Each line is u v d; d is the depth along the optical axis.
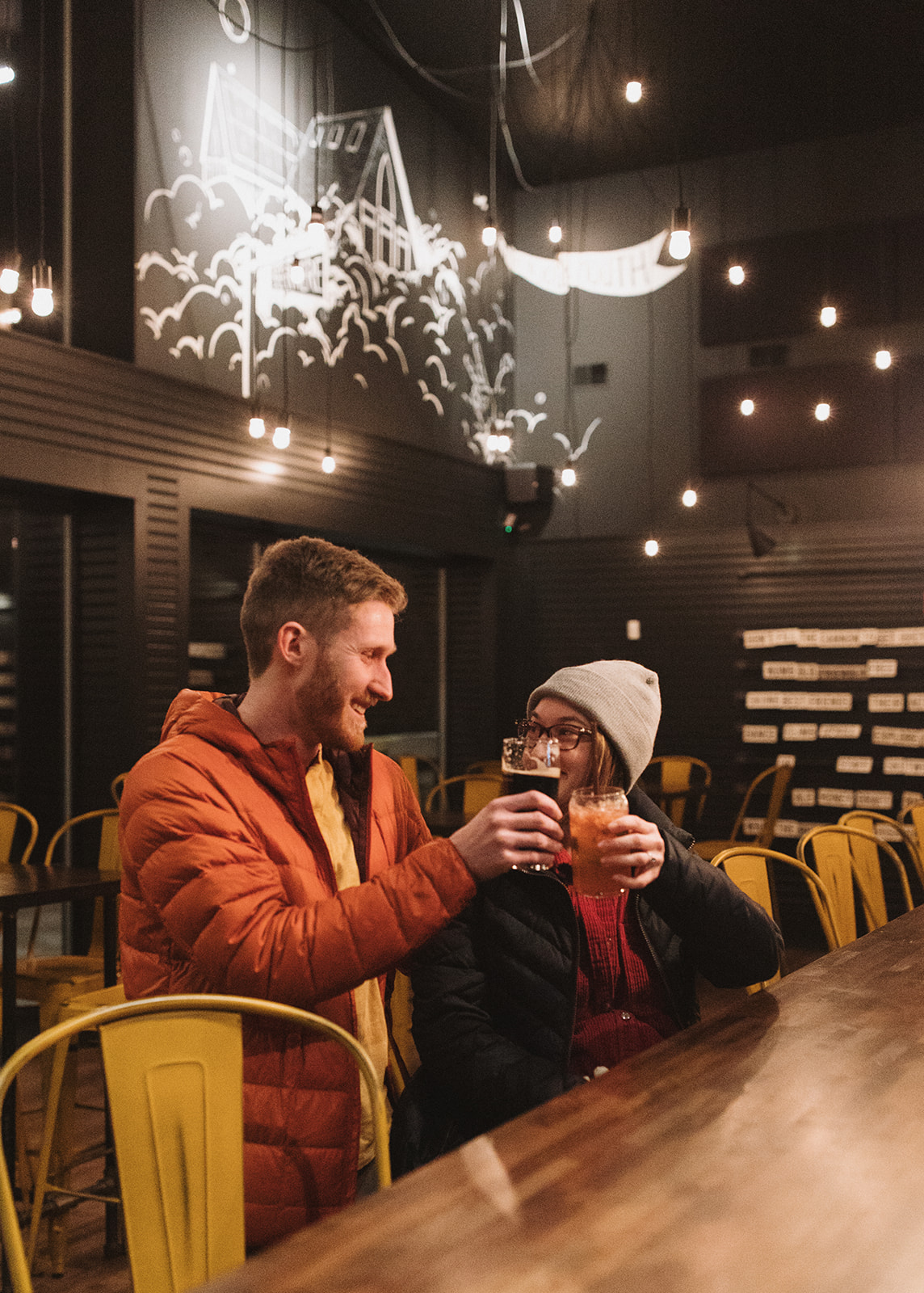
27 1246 2.39
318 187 5.95
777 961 1.74
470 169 7.42
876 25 5.75
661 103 6.67
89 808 4.90
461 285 7.32
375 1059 1.52
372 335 6.39
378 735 7.22
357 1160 1.37
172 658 4.95
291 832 1.40
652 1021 1.70
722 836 7.26
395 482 6.52
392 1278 0.71
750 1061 1.15
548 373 7.88
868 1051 1.18
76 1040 2.71
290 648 1.42
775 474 7.19
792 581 7.11
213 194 5.21
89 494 4.68
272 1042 1.33
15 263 4.52
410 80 6.67
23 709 4.74
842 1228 0.77
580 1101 1.04
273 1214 1.30
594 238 7.77
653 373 7.55
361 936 1.25
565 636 7.77
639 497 7.57
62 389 4.41
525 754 1.39
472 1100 1.52
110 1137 2.68
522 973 1.62
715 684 7.31
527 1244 0.75
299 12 5.79
